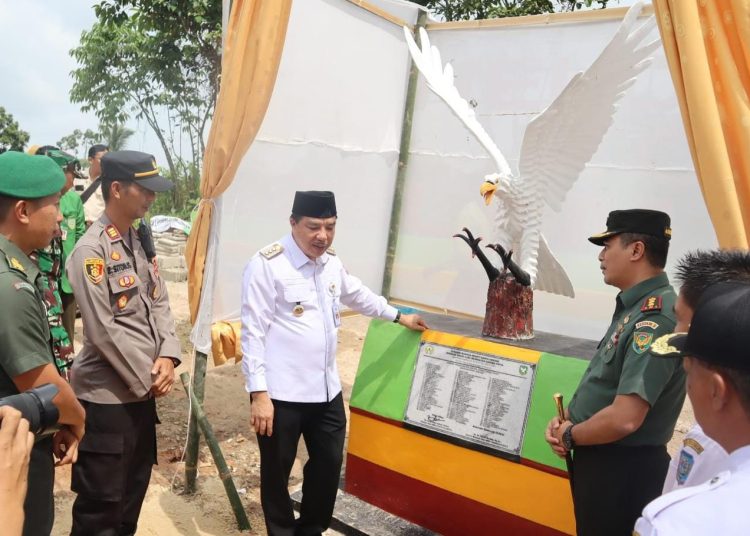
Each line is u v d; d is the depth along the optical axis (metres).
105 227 2.66
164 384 2.73
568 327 4.93
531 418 2.74
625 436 2.04
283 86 4.33
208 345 3.64
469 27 5.08
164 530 3.23
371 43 4.99
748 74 2.28
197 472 3.77
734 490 0.96
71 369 2.71
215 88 11.96
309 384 2.87
